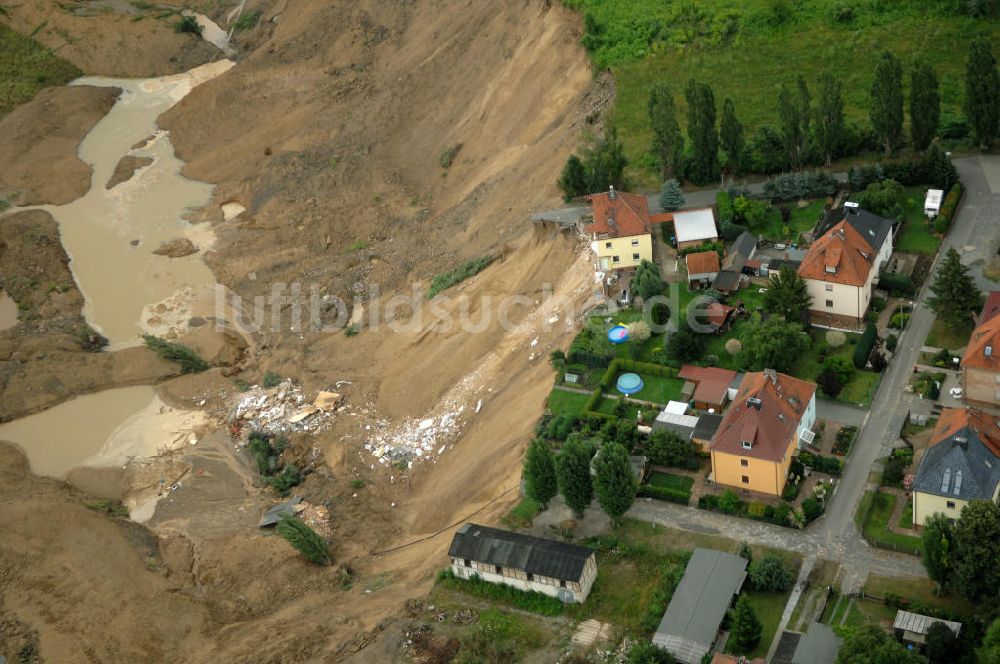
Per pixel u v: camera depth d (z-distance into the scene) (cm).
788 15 15362
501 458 9806
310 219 15875
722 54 15138
